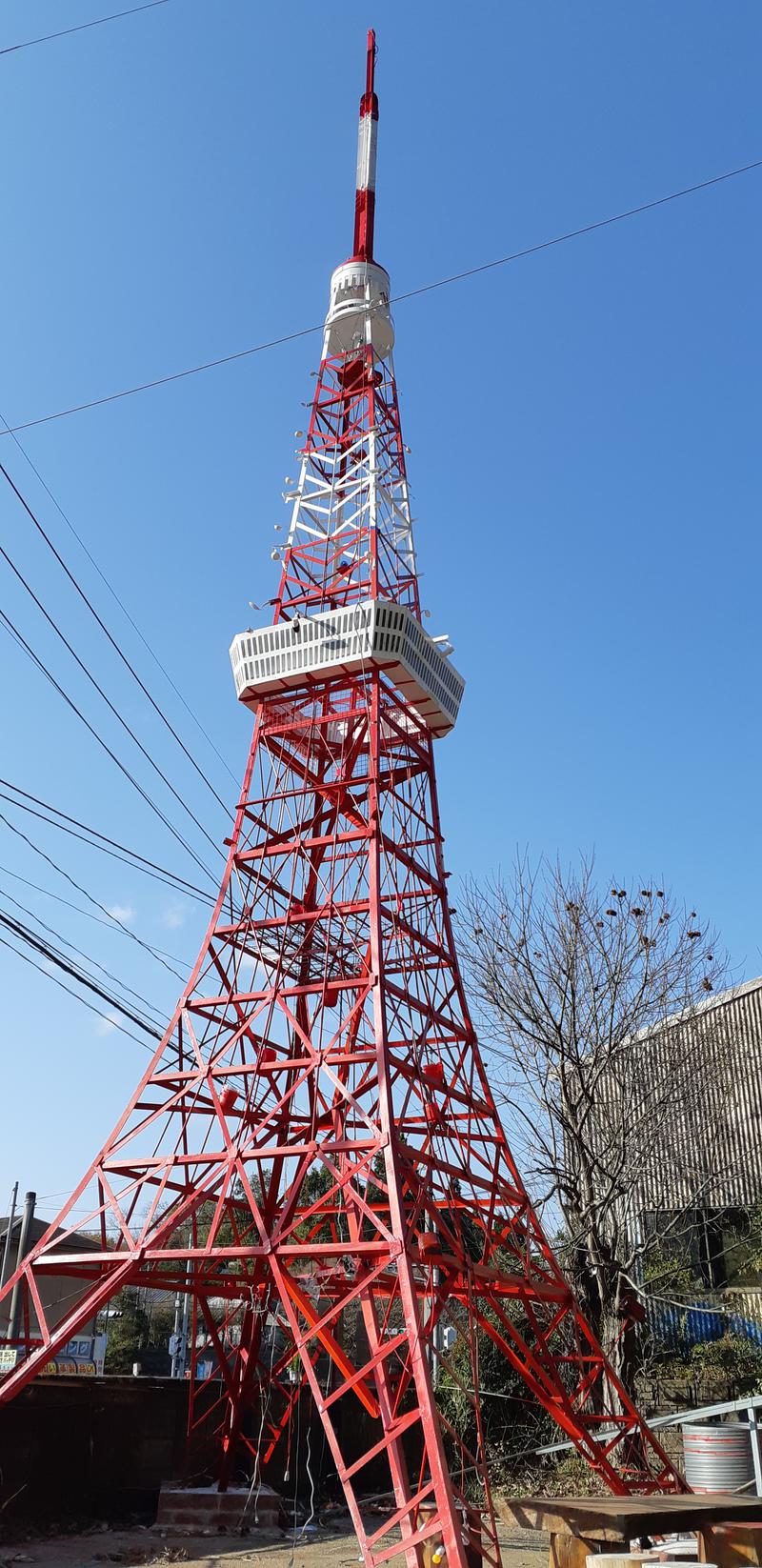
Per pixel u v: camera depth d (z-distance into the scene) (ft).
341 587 87.25
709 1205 103.65
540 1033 103.09
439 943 81.30
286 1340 108.37
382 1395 57.26
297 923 77.92
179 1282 74.74
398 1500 51.52
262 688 84.33
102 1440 67.82
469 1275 64.69
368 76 107.86
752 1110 106.01
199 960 76.33
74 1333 61.52
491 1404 91.61
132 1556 55.62
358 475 92.53
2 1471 60.29
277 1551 58.85
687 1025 107.34
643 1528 45.14
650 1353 97.14
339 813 82.74
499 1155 77.82
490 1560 52.06
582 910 107.86
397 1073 67.56
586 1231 90.63
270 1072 71.97
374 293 98.63
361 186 104.47
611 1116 101.91
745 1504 48.80
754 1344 98.58
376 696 80.33
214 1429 76.64
